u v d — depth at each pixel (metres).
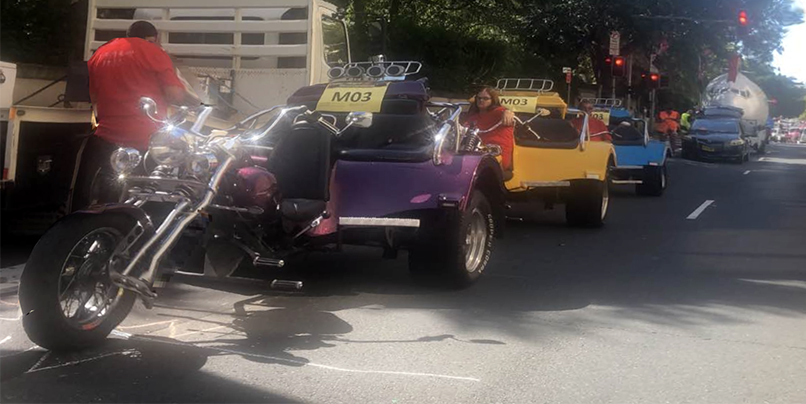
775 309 7.16
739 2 35.06
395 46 21.20
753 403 4.85
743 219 13.52
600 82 36.78
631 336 6.20
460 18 27.33
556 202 12.07
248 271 8.01
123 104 6.87
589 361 5.55
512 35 32.44
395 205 6.99
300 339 5.82
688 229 12.23
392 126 7.76
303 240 6.66
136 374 4.96
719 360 5.66
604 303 7.25
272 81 10.35
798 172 26.33
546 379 5.17
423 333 6.09
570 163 11.66
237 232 5.98
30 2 14.42
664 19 33.47
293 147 6.43
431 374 5.18
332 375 5.10
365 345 5.73
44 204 8.09
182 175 5.41
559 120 12.14
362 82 8.25
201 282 6.09
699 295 7.67
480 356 5.59
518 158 11.55
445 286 7.51
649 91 36.62
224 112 10.13
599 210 11.96
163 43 10.60
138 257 5.10
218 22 10.43
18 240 8.94
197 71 10.54
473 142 8.42
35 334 5.02
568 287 7.90
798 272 8.86
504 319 6.58
